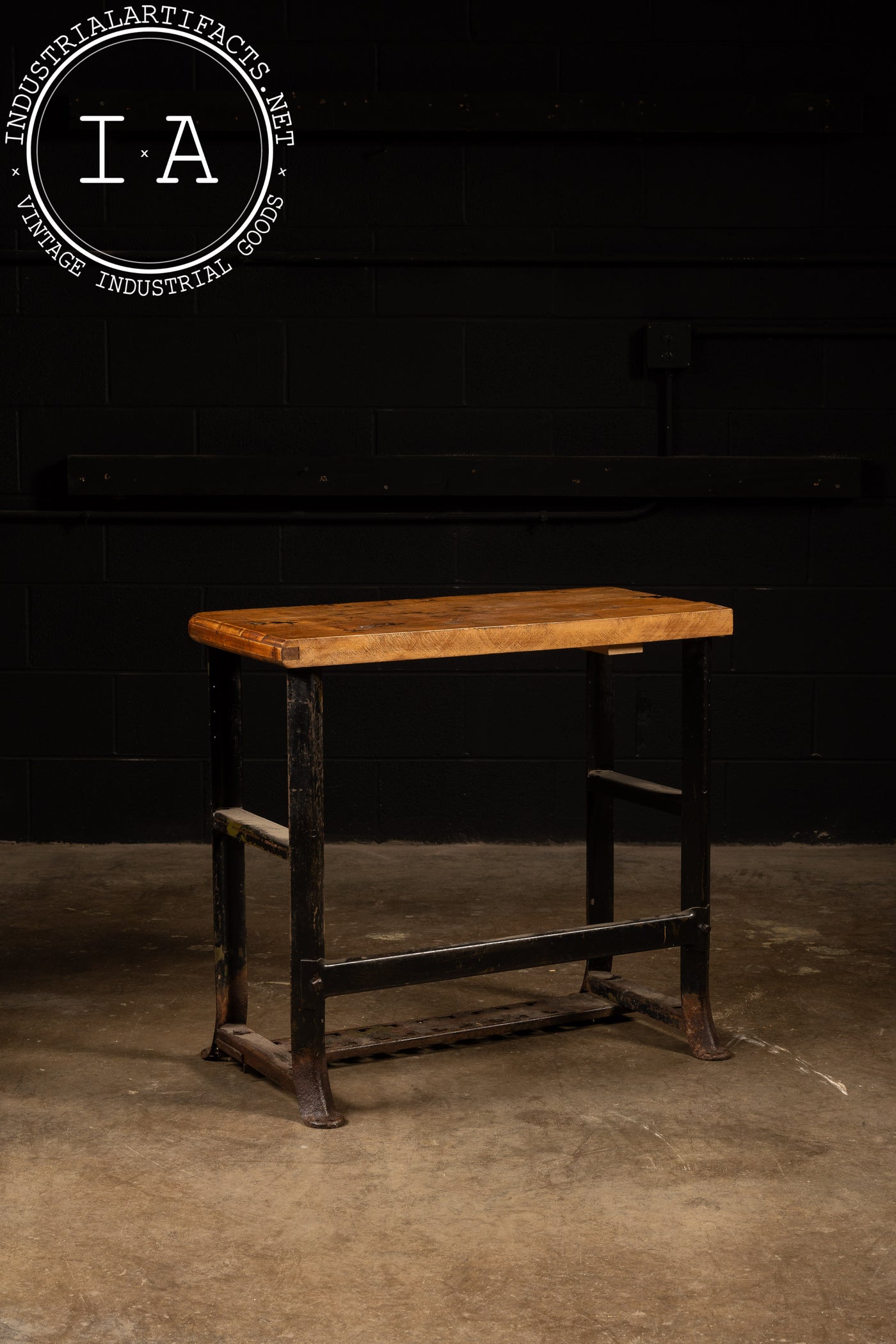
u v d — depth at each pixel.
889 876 4.94
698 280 5.16
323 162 5.10
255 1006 3.73
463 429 5.21
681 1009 3.47
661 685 5.29
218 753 3.36
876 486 5.23
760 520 5.24
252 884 4.83
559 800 5.31
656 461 5.16
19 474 5.20
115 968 4.02
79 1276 2.47
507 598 3.63
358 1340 2.29
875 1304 2.39
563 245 5.14
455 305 5.15
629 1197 2.74
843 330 5.16
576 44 5.07
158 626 5.25
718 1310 2.37
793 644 5.28
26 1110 3.12
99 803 5.31
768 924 4.41
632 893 4.74
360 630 3.06
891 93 5.12
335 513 5.21
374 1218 2.67
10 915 4.48
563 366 5.19
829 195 5.14
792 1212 2.69
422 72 5.07
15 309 5.13
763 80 5.10
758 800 5.34
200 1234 2.61
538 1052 3.44
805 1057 3.40
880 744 5.31
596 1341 2.29
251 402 5.18
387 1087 3.24
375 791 5.30
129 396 5.18
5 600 5.23
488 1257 2.53
